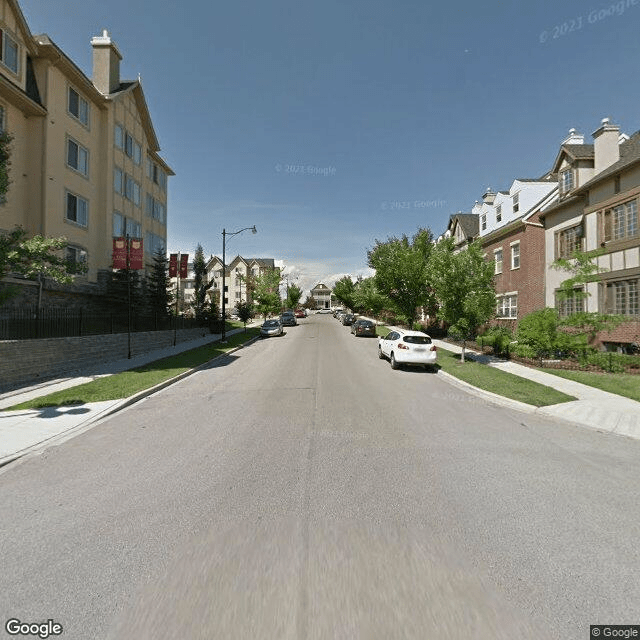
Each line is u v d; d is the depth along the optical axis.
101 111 24.09
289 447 6.16
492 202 27.59
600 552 3.42
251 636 2.49
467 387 11.59
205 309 33.44
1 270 11.12
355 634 2.50
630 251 15.20
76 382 11.52
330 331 35.12
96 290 22.81
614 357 14.18
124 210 26.17
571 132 21.42
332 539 3.59
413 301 25.20
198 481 4.91
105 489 4.71
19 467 5.49
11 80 17.42
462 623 2.60
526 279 21.03
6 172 12.01
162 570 3.17
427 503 4.30
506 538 3.63
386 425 7.44
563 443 6.52
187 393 10.56
